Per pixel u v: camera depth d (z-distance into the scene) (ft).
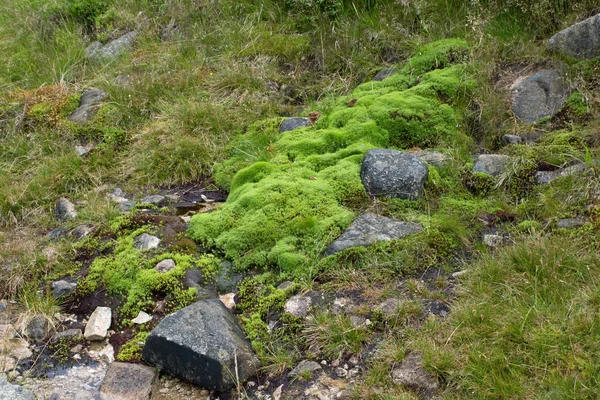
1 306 12.12
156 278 12.10
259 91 19.19
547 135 14.89
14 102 19.58
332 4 20.94
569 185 13.08
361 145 15.02
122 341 11.35
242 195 13.80
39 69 22.02
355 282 11.64
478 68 16.98
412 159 13.87
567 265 10.77
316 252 12.35
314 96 19.24
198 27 22.16
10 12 25.98
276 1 22.24
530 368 9.16
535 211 12.96
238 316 11.48
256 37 20.89
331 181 13.88
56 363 10.99
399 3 20.26
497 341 9.61
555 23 17.85
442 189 14.02
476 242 12.44
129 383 10.35
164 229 13.67
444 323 10.30
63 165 16.62
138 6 24.34
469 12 18.34
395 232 12.53
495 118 15.93
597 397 8.56
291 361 10.36
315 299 11.44
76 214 14.97
